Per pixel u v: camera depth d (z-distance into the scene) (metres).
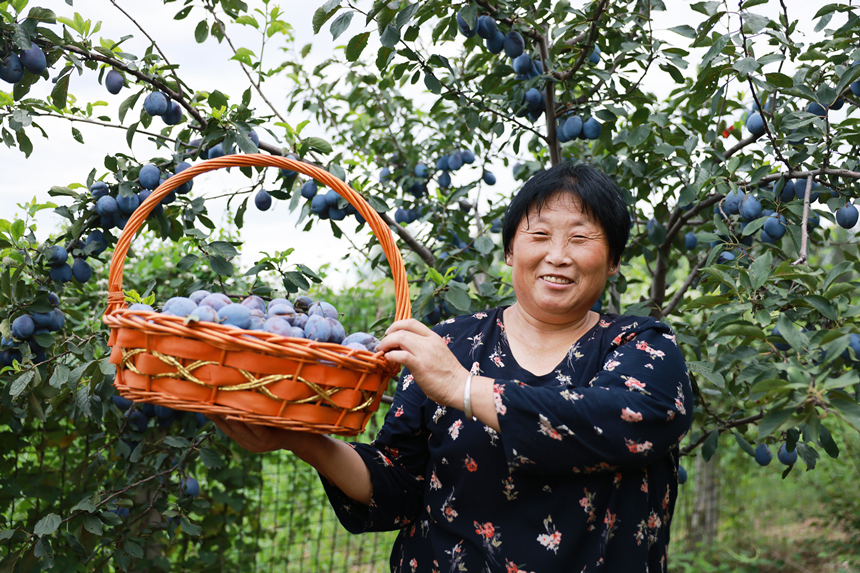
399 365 1.15
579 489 1.16
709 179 2.01
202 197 2.30
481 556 1.20
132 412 2.57
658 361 1.18
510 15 2.24
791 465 2.23
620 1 2.51
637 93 2.43
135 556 2.43
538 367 1.29
